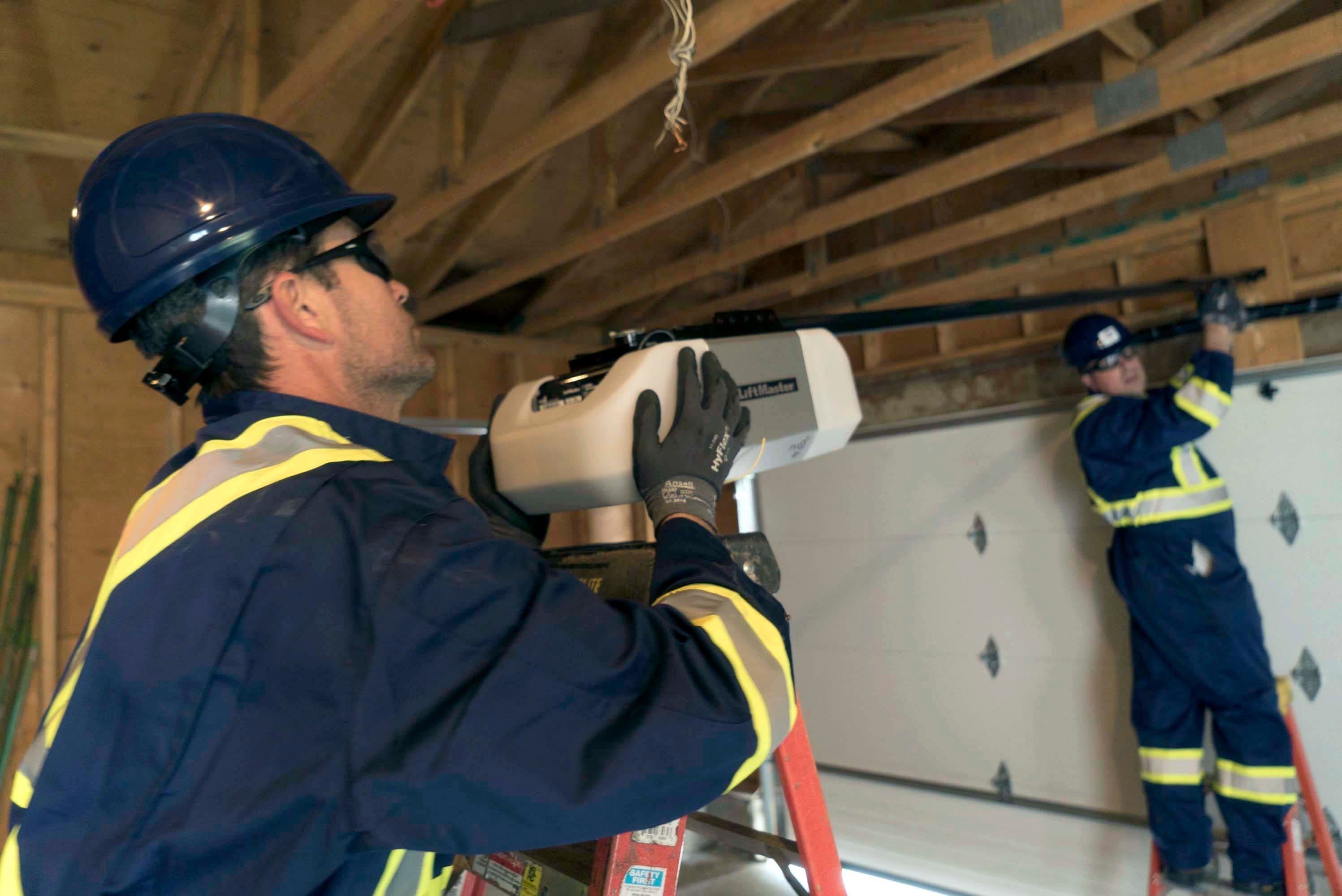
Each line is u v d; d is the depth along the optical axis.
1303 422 2.56
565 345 5.01
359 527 0.52
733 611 0.57
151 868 0.44
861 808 3.44
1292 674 2.56
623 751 0.47
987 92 2.87
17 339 3.19
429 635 0.48
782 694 0.54
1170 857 2.33
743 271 4.58
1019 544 3.14
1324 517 2.52
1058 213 2.79
